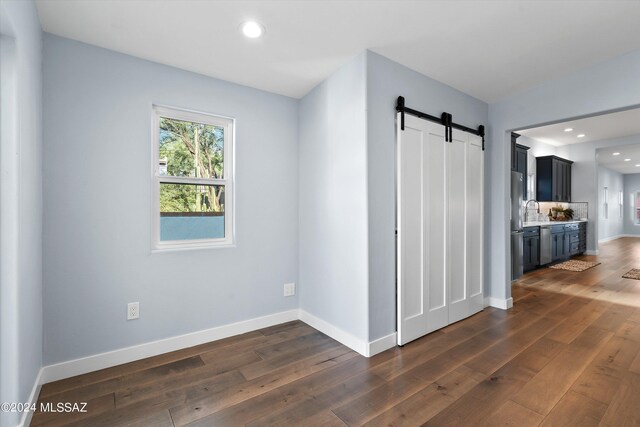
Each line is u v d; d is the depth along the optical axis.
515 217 4.60
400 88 2.56
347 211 2.50
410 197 2.57
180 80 2.51
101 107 2.18
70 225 2.06
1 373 1.41
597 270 5.38
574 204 7.36
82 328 2.10
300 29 2.04
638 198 11.46
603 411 1.64
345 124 2.51
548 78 2.89
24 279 1.55
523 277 4.88
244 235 2.83
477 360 2.23
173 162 2.56
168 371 2.12
